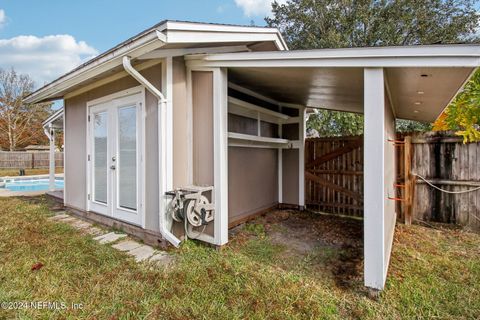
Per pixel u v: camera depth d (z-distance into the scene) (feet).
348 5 37.52
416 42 35.86
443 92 10.93
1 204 21.36
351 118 31.78
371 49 8.11
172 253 11.19
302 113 19.90
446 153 16.25
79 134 17.84
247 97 16.17
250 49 14.89
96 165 16.30
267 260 10.84
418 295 8.16
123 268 9.74
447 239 13.62
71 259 10.43
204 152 12.13
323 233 14.64
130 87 13.60
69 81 14.60
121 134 14.33
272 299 7.74
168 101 11.66
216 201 11.69
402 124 31.96
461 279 9.26
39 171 61.00
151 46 10.00
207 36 11.05
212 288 8.34
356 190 18.72
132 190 13.73
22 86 76.02
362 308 7.48
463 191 15.81
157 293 8.11
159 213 11.93
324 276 9.50
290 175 20.58
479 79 16.33
